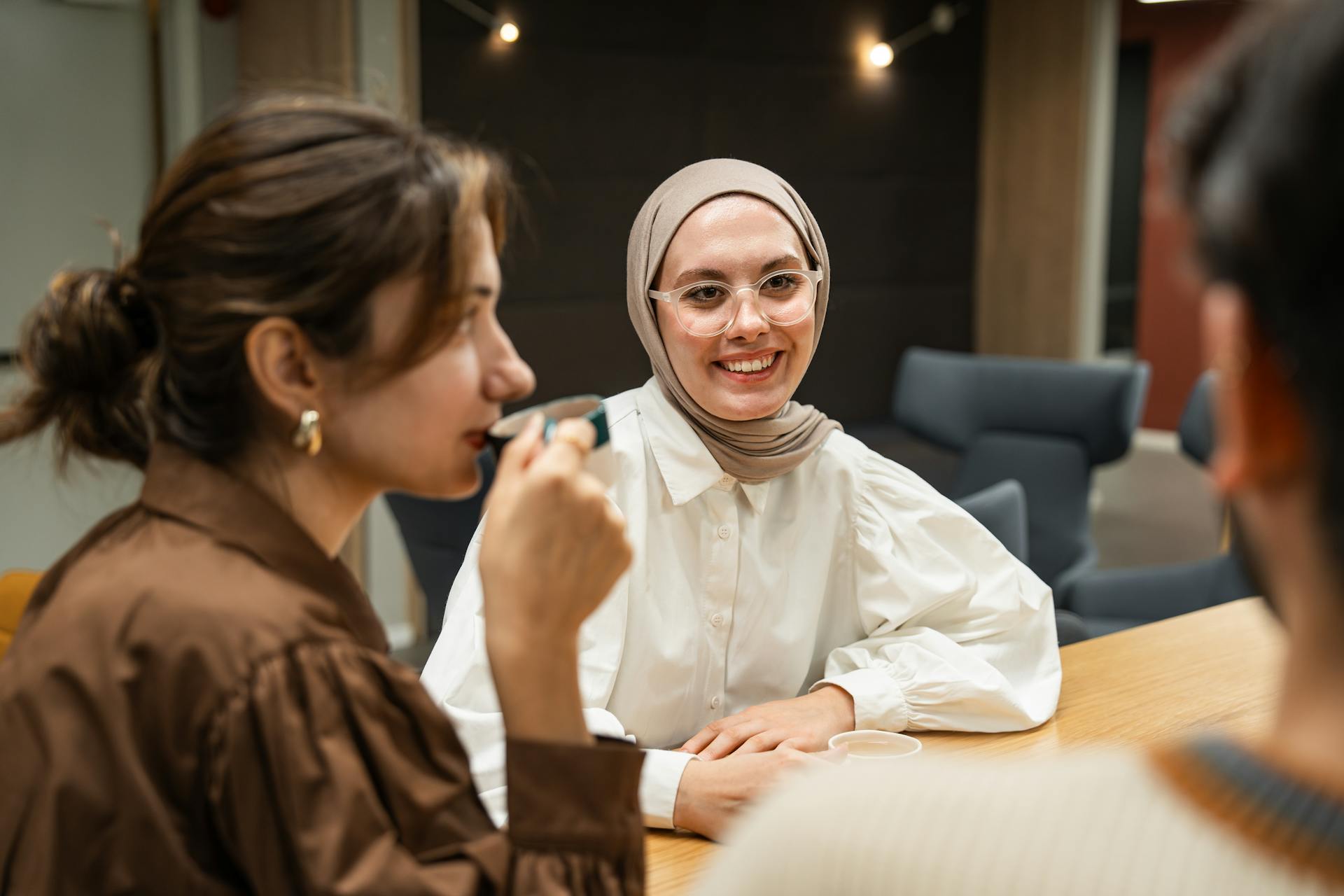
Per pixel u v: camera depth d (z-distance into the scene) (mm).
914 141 6527
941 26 6516
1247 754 410
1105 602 2951
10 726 771
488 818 812
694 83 5586
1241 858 385
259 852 744
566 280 5289
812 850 460
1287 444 395
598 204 5336
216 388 833
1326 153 369
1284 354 383
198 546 812
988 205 6906
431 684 1479
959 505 2217
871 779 477
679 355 1608
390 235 806
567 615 826
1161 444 8141
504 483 844
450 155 872
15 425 890
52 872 740
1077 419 3779
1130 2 7676
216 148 825
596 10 5203
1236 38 414
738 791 1337
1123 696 1713
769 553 1675
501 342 903
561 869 791
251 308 799
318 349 826
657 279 1646
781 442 1650
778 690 1682
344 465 874
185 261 815
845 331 6375
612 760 808
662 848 1335
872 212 6391
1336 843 372
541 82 5066
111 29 4125
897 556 1704
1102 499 6941
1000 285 6898
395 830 771
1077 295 6602
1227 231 388
